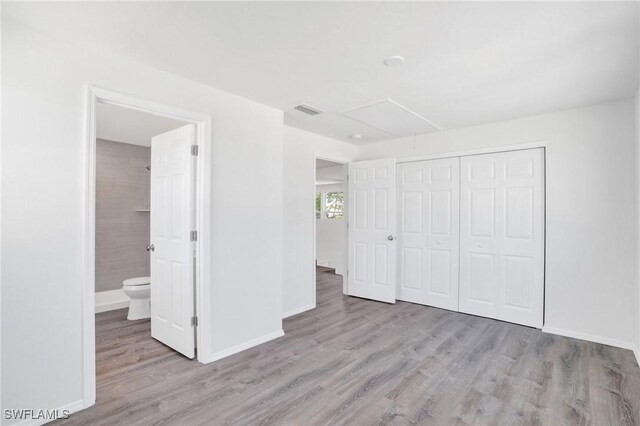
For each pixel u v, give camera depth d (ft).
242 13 5.65
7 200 5.80
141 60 7.38
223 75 8.18
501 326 11.64
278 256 10.81
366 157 16.24
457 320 12.30
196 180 8.93
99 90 6.87
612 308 10.00
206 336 8.75
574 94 9.39
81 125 6.64
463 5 5.38
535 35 6.29
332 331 11.18
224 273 9.20
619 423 6.26
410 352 9.43
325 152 14.84
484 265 12.66
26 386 5.98
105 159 14.34
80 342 6.59
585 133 10.46
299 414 6.50
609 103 10.05
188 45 6.75
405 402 6.92
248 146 9.86
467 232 13.08
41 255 6.15
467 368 8.44
